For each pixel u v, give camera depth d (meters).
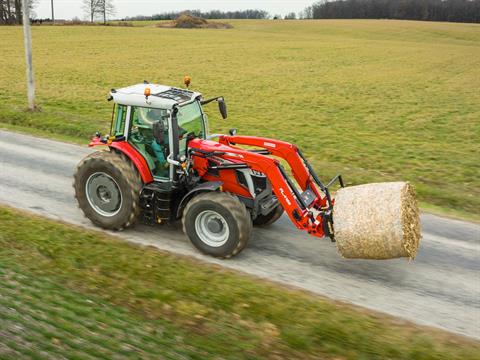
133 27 83.69
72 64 36.84
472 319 6.83
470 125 20.52
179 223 9.51
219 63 40.66
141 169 8.53
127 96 8.48
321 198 8.78
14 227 8.75
